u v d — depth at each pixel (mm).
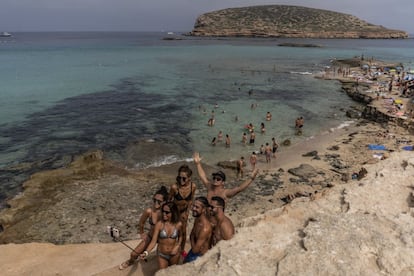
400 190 8641
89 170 22062
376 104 39750
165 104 40938
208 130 32375
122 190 19328
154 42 171375
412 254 5664
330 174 23234
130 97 43969
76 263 9336
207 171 23719
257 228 7062
